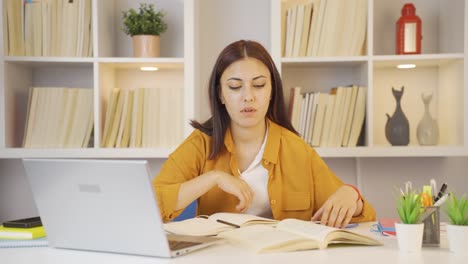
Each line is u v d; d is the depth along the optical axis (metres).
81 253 1.32
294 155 2.01
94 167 1.24
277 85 2.02
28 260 1.24
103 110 2.84
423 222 1.35
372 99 2.73
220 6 3.03
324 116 2.81
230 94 1.86
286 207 1.99
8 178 3.06
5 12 2.74
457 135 2.76
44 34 2.80
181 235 1.45
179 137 2.83
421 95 2.87
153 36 2.82
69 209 1.32
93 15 2.74
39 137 2.81
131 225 1.25
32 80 3.04
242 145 2.00
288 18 2.79
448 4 2.86
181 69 3.05
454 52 2.79
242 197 1.72
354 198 1.74
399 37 2.81
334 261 1.17
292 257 1.22
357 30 2.77
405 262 1.17
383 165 3.05
